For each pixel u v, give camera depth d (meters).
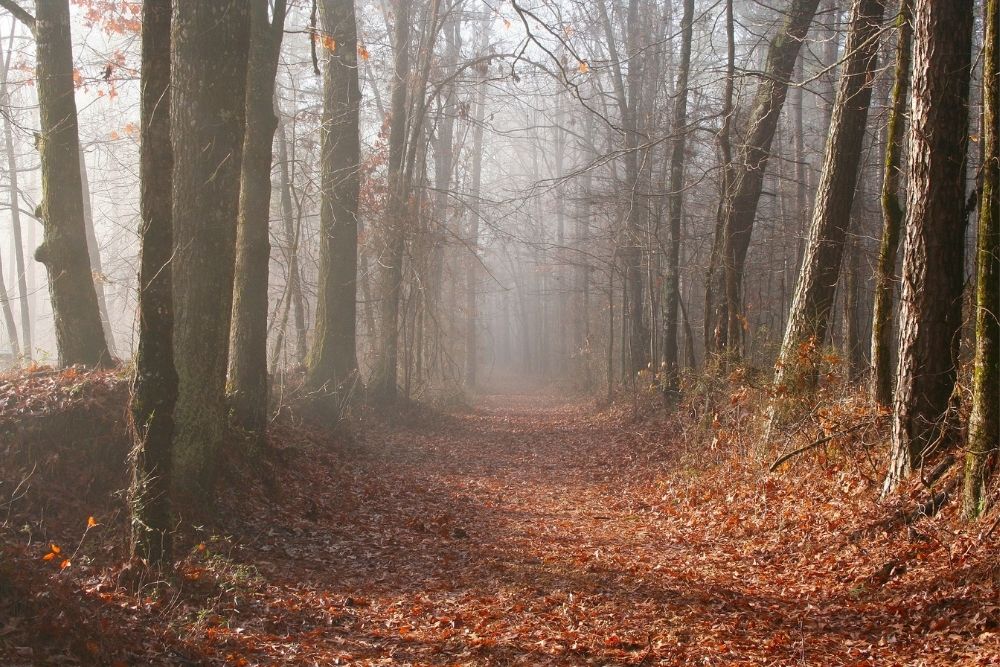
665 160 27.38
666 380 22.50
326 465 14.55
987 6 7.80
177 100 9.53
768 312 28.38
